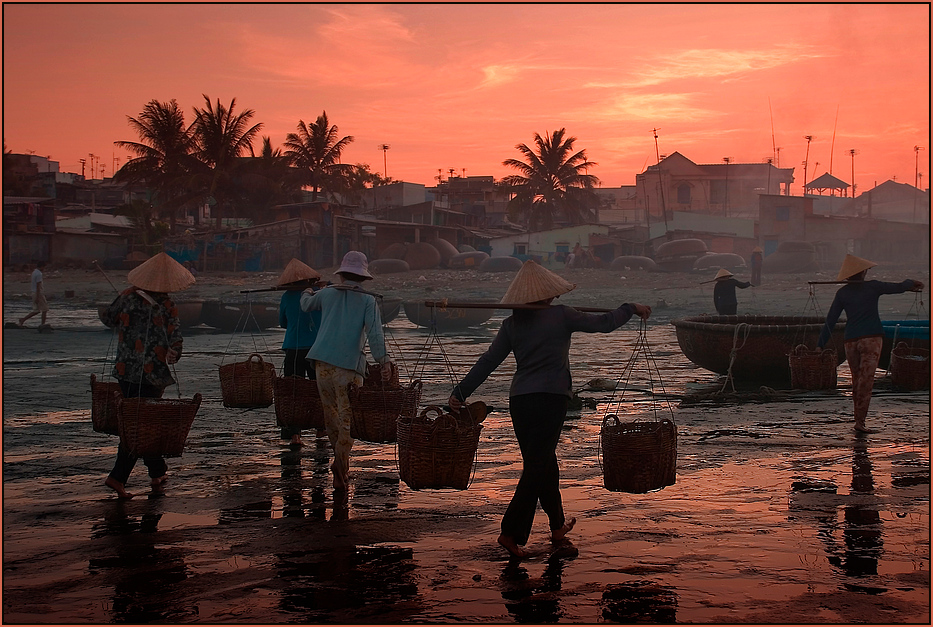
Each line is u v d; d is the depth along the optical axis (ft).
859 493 18.83
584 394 35.35
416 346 59.31
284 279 24.59
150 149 200.85
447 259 169.07
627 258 162.30
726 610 12.25
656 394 34.99
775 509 17.61
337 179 224.33
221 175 199.52
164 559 14.69
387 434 19.07
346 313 20.15
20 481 20.57
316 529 16.49
